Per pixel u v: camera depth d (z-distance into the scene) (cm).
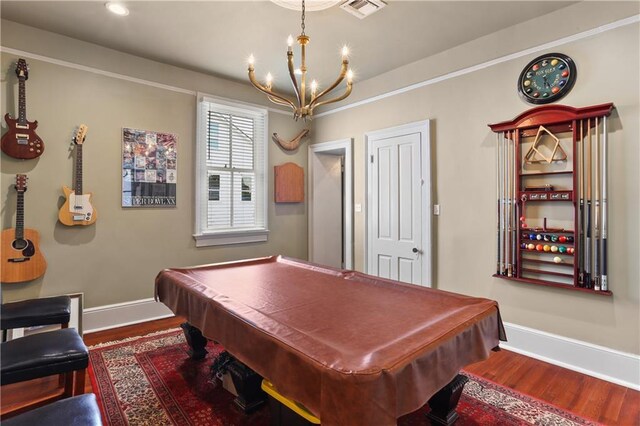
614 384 234
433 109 345
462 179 323
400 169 377
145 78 350
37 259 289
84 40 312
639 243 230
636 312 232
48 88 297
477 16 270
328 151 478
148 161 354
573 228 255
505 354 281
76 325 286
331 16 268
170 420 195
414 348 128
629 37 232
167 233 369
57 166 303
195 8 258
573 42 255
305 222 493
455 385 184
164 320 355
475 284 315
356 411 107
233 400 213
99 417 124
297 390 125
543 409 206
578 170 251
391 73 382
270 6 254
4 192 279
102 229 328
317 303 188
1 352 160
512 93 287
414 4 252
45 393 212
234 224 426
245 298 197
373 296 202
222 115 414
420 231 358
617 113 237
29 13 267
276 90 444
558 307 266
